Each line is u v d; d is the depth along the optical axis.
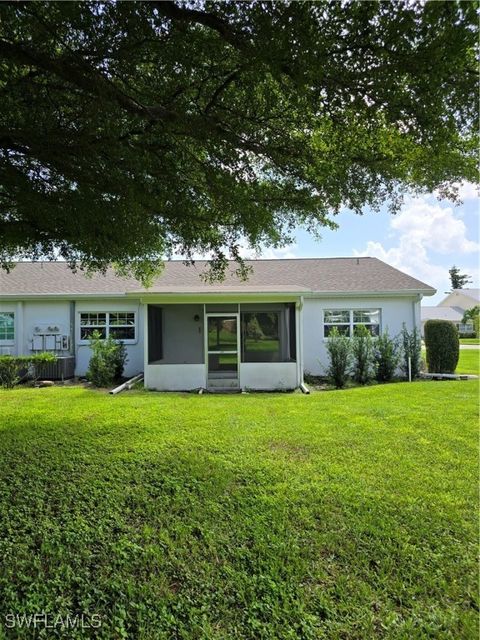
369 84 2.56
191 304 12.05
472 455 4.87
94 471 4.45
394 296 13.30
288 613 2.39
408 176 4.00
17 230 5.77
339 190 4.20
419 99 2.59
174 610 2.43
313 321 13.41
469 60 2.34
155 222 5.29
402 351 12.73
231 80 3.18
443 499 3.71
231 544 3.08
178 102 3.50
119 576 2.73
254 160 4.20
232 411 7.47
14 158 4.50
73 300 13.36
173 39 2.81
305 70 2.45
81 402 8.48
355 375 12.15
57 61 2.94
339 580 2.67
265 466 4.55
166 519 3.43
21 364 12.12
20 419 6.88
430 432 5.83
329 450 5.09
